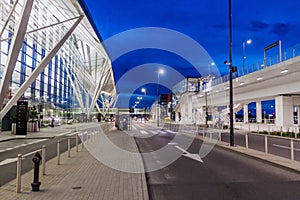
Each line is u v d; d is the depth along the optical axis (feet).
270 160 38.47
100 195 21.80
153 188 25.50
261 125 149.38
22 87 77.82
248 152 47.03
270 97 143.33
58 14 103.91
